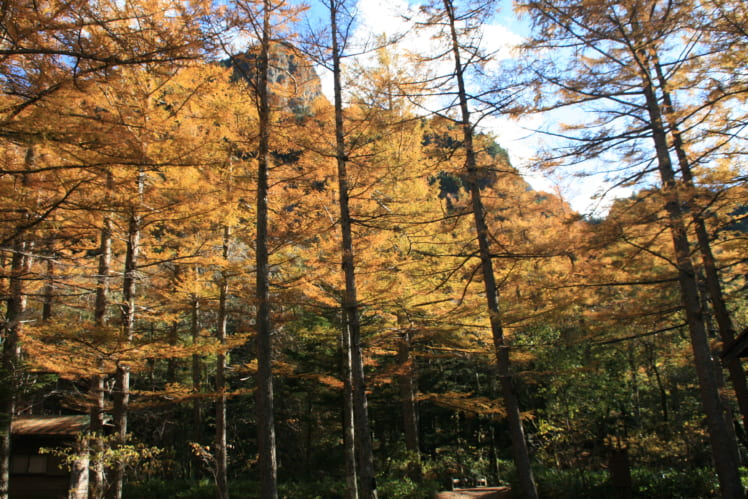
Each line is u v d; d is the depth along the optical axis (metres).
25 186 5.50
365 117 9.84
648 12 8.78
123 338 7.79
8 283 7.77
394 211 12.05
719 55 7.80
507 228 10.91
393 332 12.41
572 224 8.91
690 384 15.87
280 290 10.92
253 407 20.64
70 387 14.77
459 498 14.54
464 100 10.41
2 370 6.13
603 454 13.83
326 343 17.98
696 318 8.57
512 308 9.88
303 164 9.72
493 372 18.62
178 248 11.23
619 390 13.55
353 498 11.87
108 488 9.06
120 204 5.94
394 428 23.67
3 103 4.99
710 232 9.75
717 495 10.09
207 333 13.55
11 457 13.34
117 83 5.89
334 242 10.95
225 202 8.45
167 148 5.59
